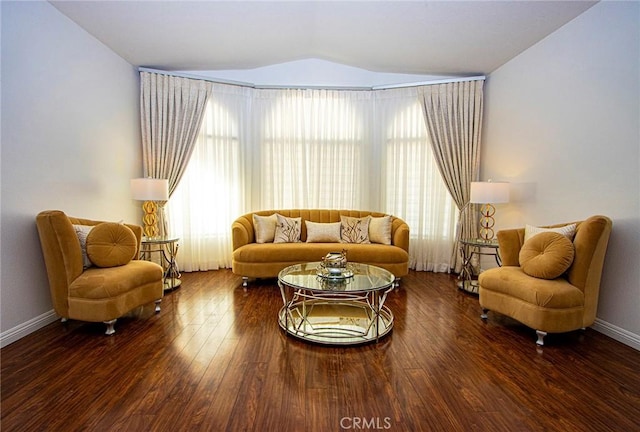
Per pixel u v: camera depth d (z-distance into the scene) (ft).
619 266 8.12
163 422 5.08
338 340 7.86
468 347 7.70
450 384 6.18
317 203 15.55
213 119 14.46
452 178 14.33
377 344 7.82
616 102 8.20
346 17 10.71
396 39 11.80
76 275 8.15
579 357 7.24
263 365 6.80
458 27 10.53
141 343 7.72
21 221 7.98
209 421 5.12
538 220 11.02
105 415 5.21
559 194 10.09
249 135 15.11
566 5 8.89
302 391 5.91
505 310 8.64
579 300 7.74
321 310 10.10
